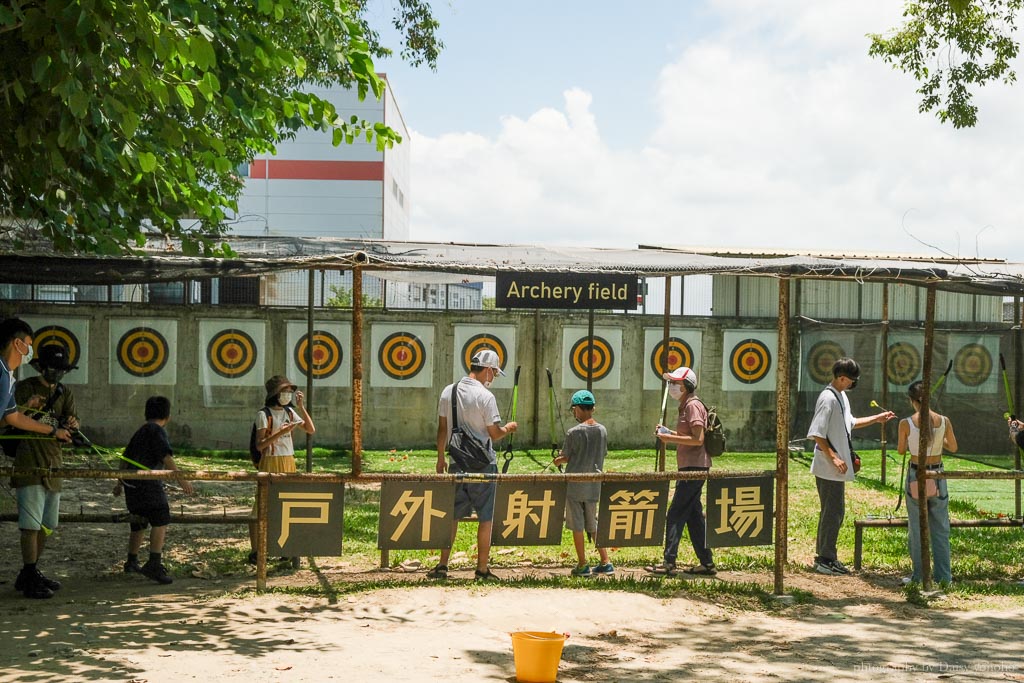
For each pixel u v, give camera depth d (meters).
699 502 9.01
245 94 8.56
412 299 21.91
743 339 21.81
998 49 15.23
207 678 5.28
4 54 6.82
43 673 5.30
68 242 8.29
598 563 9.32
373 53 16.03
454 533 7.94
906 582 8.77
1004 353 17.17
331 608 7.27
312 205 53.00
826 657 6.35
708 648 6.57
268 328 20.56
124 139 7.77
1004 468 17.53
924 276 8.38
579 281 7.66
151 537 8.33
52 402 7.68
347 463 17.88
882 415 9.49
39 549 7.77
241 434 20.33
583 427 8.88
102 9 5.89
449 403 8.31
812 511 12.93
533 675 5.46
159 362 20.12
